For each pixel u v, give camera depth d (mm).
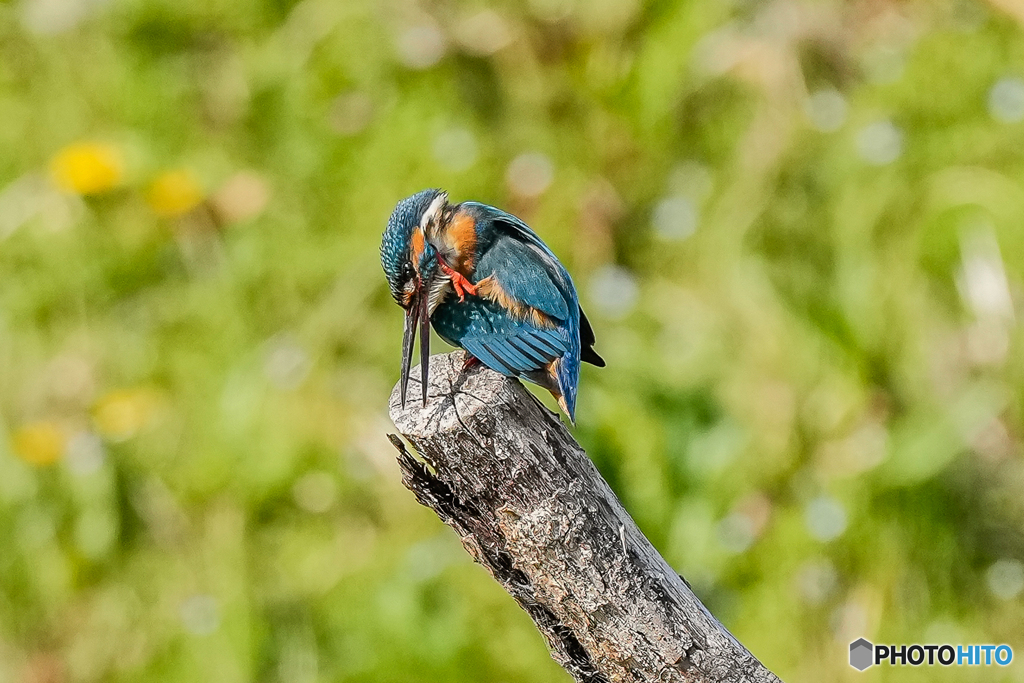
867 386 9000
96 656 8859
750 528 8477
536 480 4789
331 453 9266
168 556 9195
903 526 8359
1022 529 8305
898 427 8773
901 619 8164
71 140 11359
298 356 9625
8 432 9766
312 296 10000
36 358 10203
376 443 9258
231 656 8508
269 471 9266
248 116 11227
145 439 9555
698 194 10203
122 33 11766
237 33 11656
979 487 8430
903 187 9680
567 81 10883
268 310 10031
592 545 4789
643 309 9477
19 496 9367
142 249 10508
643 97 10633
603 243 9984
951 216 9445
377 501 9086
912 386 9023
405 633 8227
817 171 9969
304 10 11492
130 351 10133
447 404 4867
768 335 9156
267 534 9148
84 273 10438
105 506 9289
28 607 9156
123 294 10430
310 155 10836
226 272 10297
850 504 8422
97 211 10688
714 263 9672
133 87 11469
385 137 10695
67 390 10023
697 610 4871
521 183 10359
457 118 10711
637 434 8656
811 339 9156
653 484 8562
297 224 10453
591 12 11117
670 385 8977
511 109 10805
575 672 5043
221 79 11508
